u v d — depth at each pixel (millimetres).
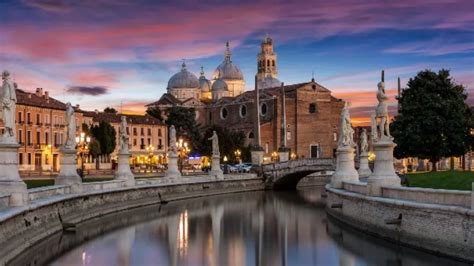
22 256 41094
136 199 78000
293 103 186750
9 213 37969
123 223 60938
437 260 37625
